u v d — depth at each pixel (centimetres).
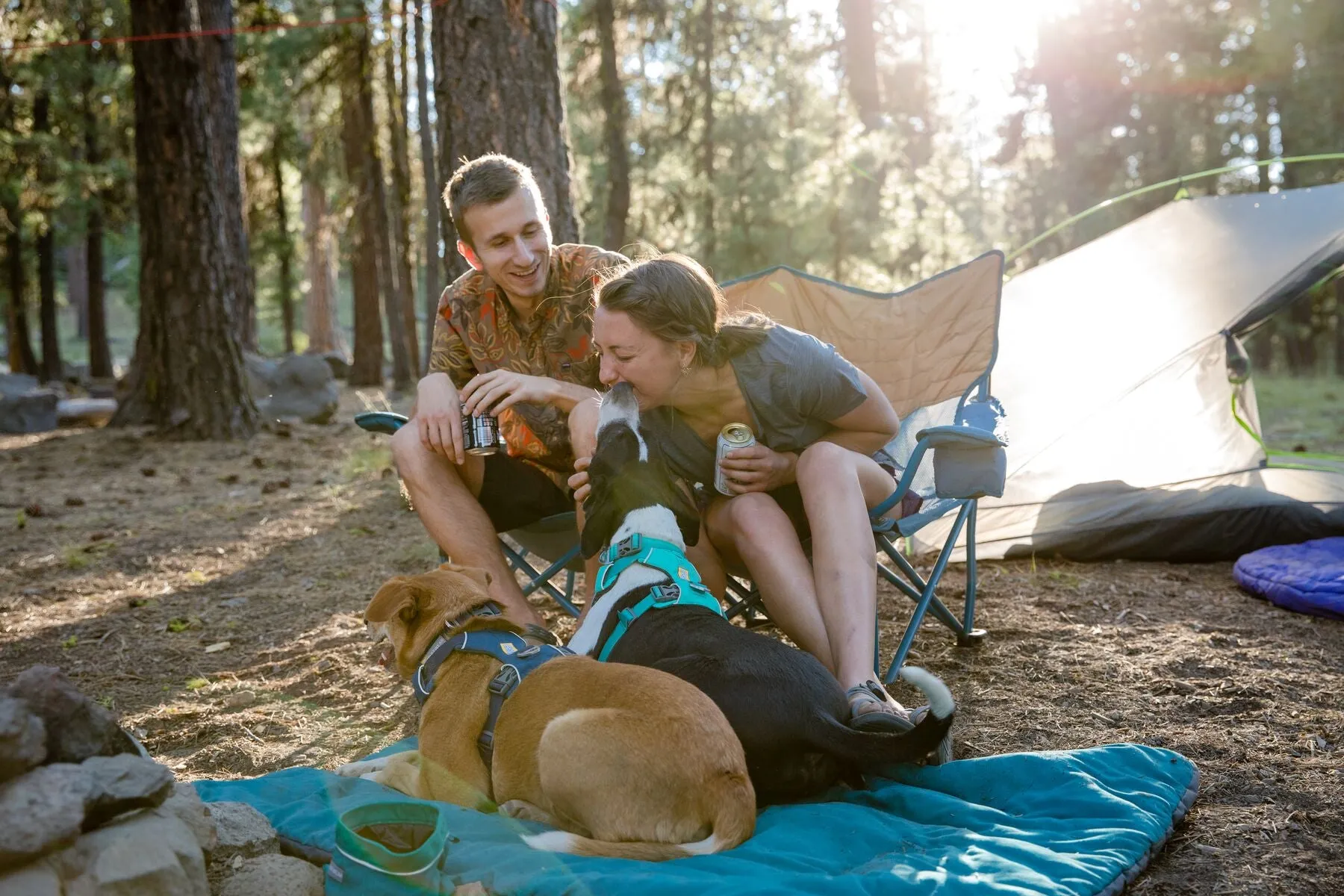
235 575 601
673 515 308
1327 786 288
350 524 722
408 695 394
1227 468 580
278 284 3219
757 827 255
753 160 1451
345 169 2356
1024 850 238
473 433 352
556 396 358
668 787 237
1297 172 2169
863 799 275
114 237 2797
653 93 1981
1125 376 591
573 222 646
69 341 4403
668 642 277
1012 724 344
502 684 266
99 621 515
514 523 388
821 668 269
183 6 1134
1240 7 2186
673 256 325
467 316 387
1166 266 603
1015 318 624
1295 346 2438
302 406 1414
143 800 207
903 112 2217
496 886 219
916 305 491
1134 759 284
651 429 339
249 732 362
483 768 266
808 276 509
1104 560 563
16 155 2088
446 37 630
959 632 423
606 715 244
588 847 232
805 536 352
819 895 214
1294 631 437
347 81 1983
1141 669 391
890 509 347
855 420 347
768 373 328
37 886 184
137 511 793
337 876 225
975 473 344
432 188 1493
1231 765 305
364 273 2062
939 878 222
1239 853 253
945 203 1114
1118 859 237
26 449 1184
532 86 629
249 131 2214
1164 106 2256
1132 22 2231
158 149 1148
